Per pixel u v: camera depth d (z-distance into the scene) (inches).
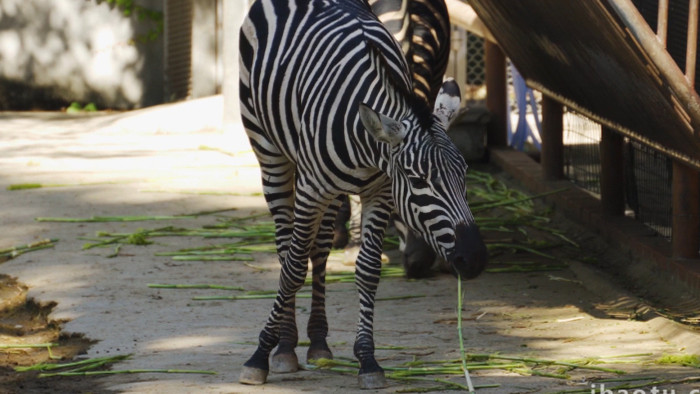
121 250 693.9
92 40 1513.3
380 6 564.1
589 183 838.5
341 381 426.3
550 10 570.3
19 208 807.7
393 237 724.0
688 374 420.8
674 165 590.2
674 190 592.7
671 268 591.8
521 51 761.0
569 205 776.9
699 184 589.6
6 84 1497.3
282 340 448.5
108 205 822.5
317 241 452.1
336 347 483.8
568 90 714.8
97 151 1094.4
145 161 1026.1
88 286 607.2
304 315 549.3
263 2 467.5
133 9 1517.0
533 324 529.7
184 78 1524.4
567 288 609.6
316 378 433.4
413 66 574.2
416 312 556.1
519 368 439.8
